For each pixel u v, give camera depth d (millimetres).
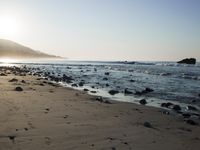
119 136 8664
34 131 8641
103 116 11586
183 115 13227
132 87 26828
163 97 20344
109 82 31906
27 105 13016
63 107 13094
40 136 8148
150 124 10672
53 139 7938
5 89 19234
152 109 14375
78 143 7699
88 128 9367
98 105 14500
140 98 19531
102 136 8516
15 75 37094
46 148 7172
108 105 14789
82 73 50094
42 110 11984
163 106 16047
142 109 14227
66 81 32594
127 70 63250
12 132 8430
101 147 7480
